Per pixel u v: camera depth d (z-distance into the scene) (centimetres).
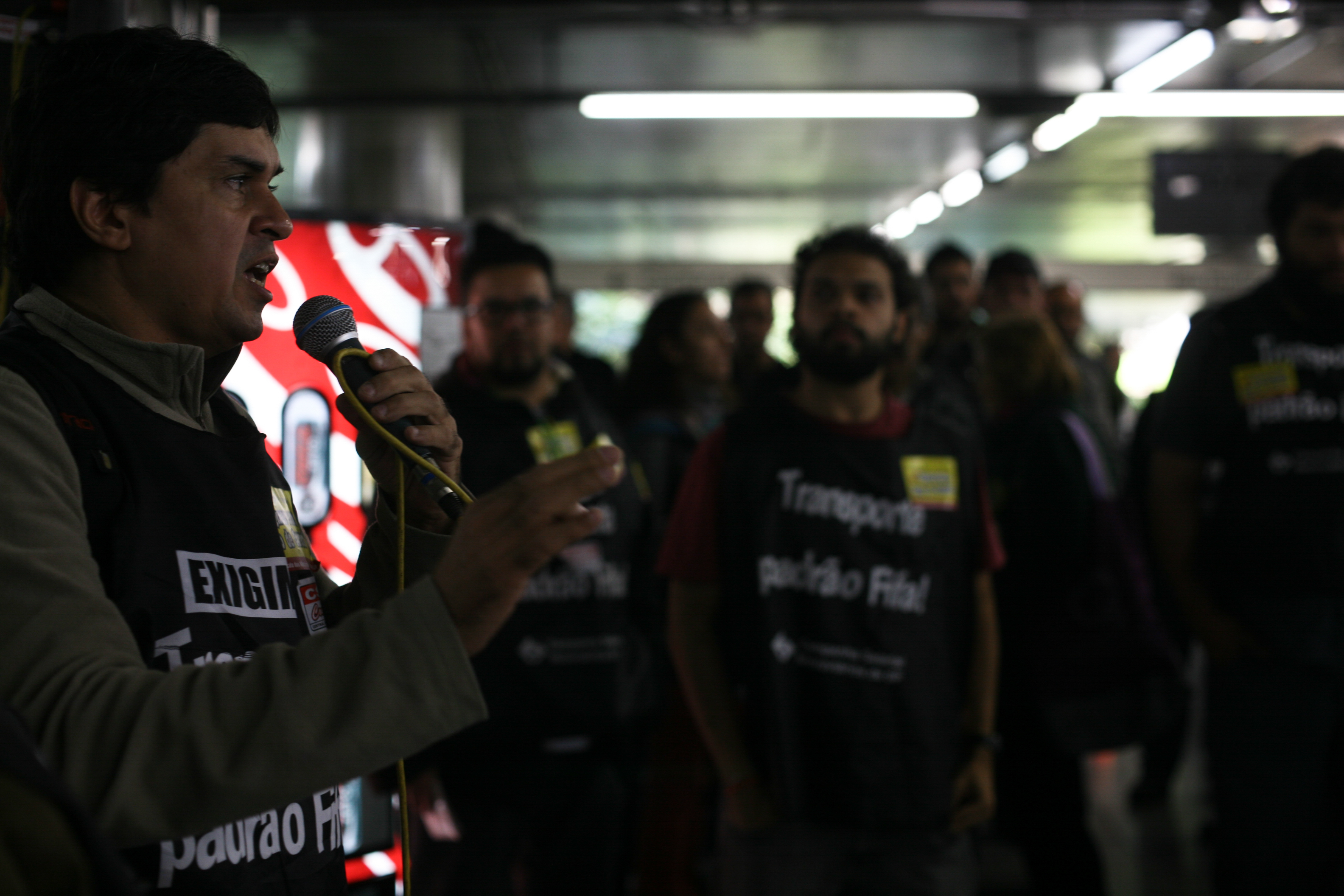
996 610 256
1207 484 285
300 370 189
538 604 219
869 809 174
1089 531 248
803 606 181
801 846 178
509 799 216
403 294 210
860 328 189
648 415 290
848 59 726
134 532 77
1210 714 227
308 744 65
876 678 178
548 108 810
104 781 63
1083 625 246
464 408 229
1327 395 215
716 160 1035
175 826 64
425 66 696
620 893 232
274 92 107
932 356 391
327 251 198
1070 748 243
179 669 68
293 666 67
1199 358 228
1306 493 214
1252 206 868
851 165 1066
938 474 189
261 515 91
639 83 764
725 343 321
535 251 244
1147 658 246
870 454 186
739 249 1522
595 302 1733
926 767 177
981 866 339
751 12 610
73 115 81
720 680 186
